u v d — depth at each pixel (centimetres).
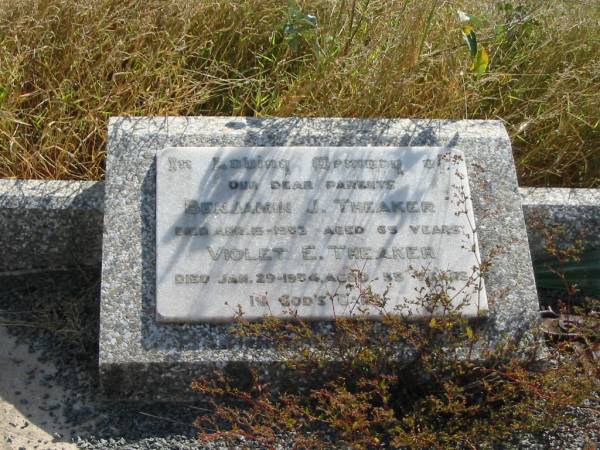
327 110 199
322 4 219
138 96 199
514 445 159
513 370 161
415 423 158
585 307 179
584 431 161
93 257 182
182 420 161
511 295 169
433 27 216
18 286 181
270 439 154
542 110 211
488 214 175
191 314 162
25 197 177
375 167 173
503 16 225
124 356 159
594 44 222
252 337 162
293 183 171
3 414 160
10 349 171
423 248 169
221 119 180
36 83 200
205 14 213
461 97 204
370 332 163
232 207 168
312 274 166
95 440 158
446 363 161
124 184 171
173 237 166
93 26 204
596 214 184
